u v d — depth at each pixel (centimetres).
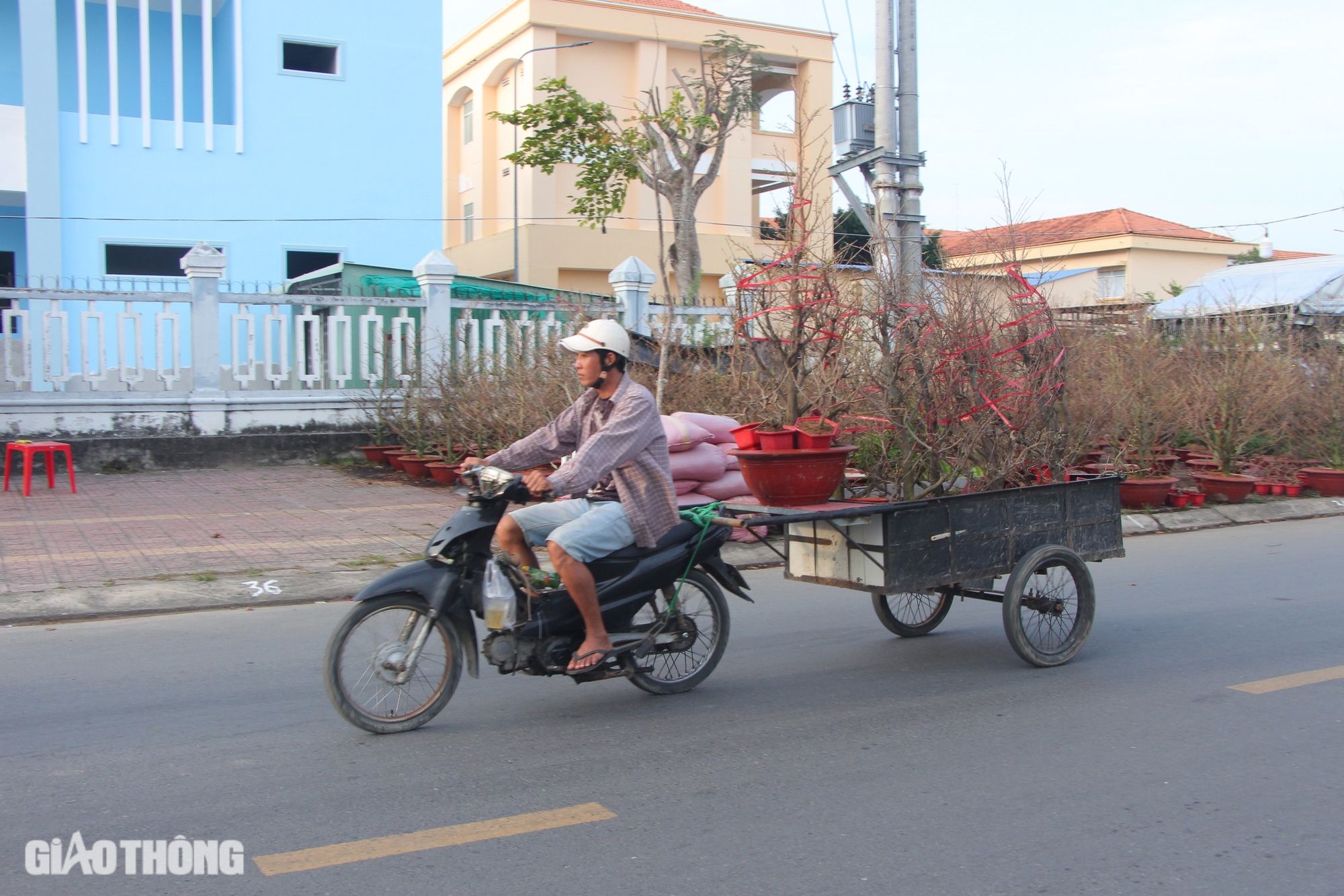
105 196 1750
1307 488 1335
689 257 1798
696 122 1772
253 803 391
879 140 1168
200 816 378
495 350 1307
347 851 351
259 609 715
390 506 1045
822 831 371
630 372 1089
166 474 1214
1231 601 761
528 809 387
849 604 755
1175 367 1385
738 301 666
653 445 496
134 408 1212
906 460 639
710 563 535
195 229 1827
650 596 512
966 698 534
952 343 637
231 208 1856
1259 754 452
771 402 646
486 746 457
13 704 506
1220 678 567
